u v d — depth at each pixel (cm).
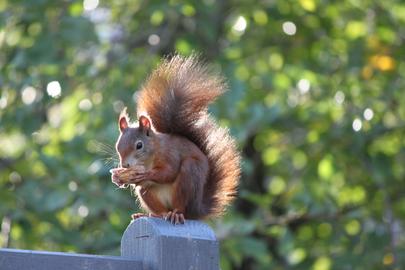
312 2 1355
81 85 1327
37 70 1227
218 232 1126
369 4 1411
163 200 595
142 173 581
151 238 511
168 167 586
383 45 1386
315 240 1315
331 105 1341
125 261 504
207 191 599
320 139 1321
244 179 1517
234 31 1416
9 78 1220
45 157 1166
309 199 1199
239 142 1152
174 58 638
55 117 1413
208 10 1312
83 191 1150
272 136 1462
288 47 1453
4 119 1244
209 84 625
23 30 1254
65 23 1233
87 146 1232
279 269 1327
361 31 1416
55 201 1121
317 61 1424
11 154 1362
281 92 1385
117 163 717
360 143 1292
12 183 1239
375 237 1252
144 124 610
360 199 1368
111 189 1166
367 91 1343
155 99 628
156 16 1345
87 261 492
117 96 1288
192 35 1377
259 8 1415
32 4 1239
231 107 1189
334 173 1304
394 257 1231
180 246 510
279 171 1451
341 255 1244
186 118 616
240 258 1121
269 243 1433
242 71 1383
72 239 1126
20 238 1125
